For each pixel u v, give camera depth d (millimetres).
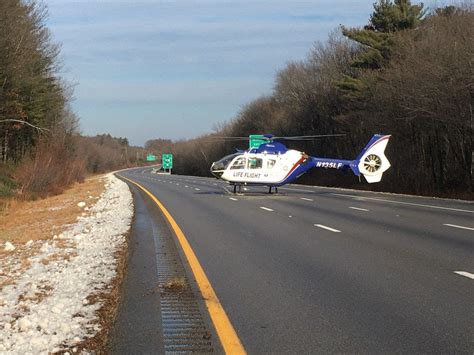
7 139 48094
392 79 38469
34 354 5184
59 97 55188
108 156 179750
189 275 9102
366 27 47281
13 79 36500
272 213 20188
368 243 12602
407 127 39844
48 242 13562
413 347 5574
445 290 7988
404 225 16094
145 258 10703
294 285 8375
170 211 21281
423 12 45312
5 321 6340
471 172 33375
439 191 34688
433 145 37750
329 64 58594
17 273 9555
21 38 36688
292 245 12359
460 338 5855
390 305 7195
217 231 14961
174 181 62906
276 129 71688
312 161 31688
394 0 45844
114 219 18359
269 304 7266
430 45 35562
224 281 8656
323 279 8797
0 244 14266
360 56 45938
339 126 54000
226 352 5398
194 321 6449
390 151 41750
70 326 6047
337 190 38312
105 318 6441
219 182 58188
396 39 42062
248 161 31234
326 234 14211
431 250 11562
